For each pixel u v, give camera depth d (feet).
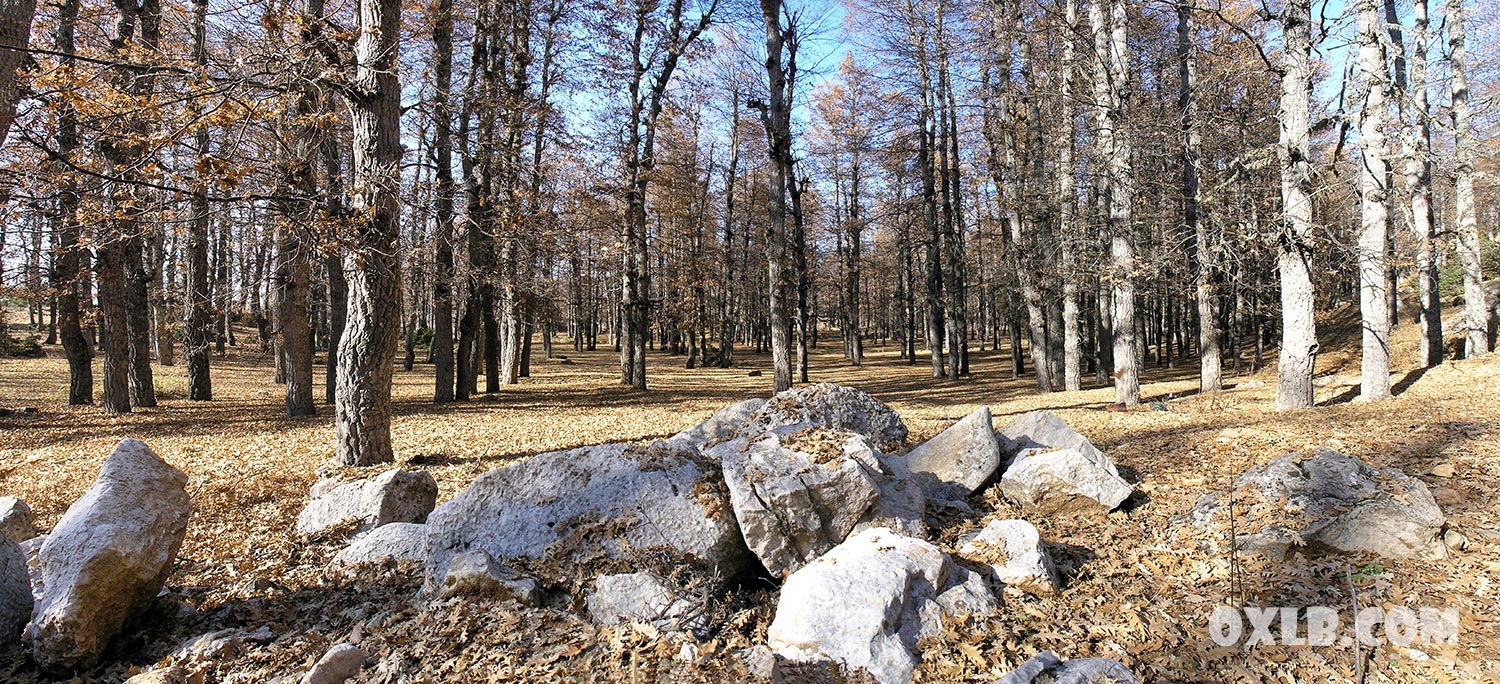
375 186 25.39
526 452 32.01
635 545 14.80
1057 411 43.37
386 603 14.43
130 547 11.97
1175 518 18.20
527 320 66.28
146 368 47.21
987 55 66.90
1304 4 34.19
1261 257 40.04
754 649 11.57
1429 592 13.32
